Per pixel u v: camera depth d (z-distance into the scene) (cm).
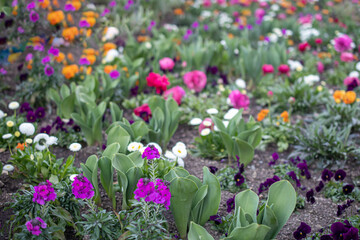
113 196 292
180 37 722
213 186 269
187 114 474
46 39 500
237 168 371
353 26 831
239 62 584
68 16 535
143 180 238
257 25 796
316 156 398
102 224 261
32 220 233
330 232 282
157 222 254
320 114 466
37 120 424
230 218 280
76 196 243
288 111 488
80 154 380
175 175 263
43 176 307
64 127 420
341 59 603
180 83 557
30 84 465
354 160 393
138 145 316
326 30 812
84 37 538
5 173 324
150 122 377
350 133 441
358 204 327
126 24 688
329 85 584
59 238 262
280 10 972
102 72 482
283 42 657
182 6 963
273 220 236
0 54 473
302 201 319
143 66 589
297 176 362
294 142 429
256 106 518
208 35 764
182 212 262
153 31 686
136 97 513
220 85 525
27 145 335
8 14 457
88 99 400
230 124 369
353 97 427
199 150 402
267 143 432
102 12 666
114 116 369
